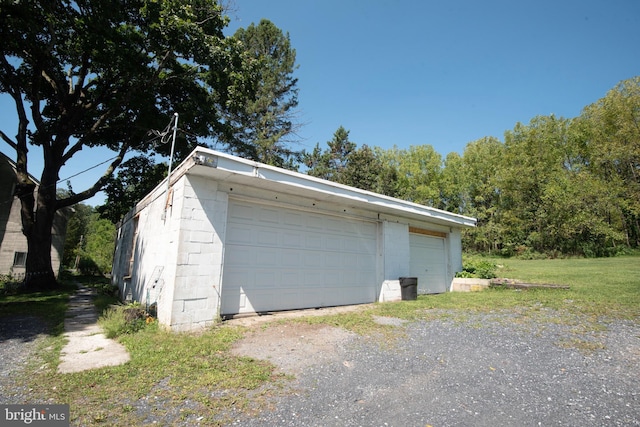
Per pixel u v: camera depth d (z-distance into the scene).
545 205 29.58
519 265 21.48
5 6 9.20
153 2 10.81
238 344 4.76
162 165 17.77
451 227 13.13
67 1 10.12
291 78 25.14
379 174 34.78
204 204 6.08
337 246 8.71
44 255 13.10
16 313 7.72
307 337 5.21
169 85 14.46
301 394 3.17
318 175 32.59
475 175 38.53
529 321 6.35
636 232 29.38
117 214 18.02
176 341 4.77
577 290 9.62
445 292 11.78
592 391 3.29
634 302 7.70
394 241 10.17
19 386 3.30
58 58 13.87
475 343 4.95
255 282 6.92
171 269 5.73
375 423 2.66
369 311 7.61
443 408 2.93
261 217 7.19
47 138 13.53
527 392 3.27
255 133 23.67
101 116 14.67
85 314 7.79
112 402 2.94
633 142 26.03
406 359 4.23
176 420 2.65
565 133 32.88
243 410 2.83
